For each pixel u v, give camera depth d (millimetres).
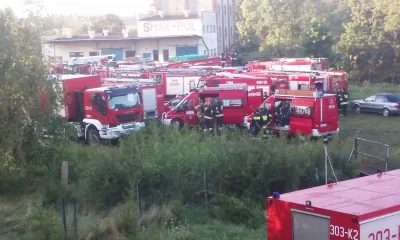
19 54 18406
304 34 60875
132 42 66938
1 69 17766
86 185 16328
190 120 28469
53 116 19594
